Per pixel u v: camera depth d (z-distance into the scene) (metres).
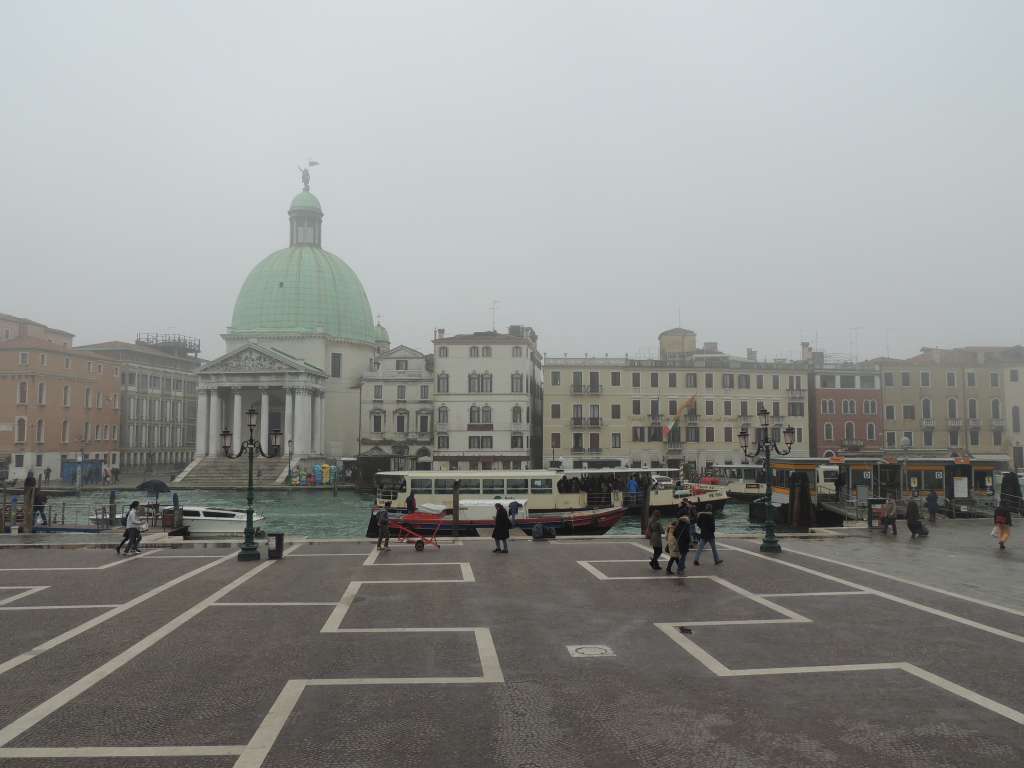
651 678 13.26
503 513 27.61
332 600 19.53
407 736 10.74
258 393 108.06
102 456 108.31
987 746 10.43
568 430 88.06
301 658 14.45
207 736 10.75
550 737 10.71
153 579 22.52
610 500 53.59
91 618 17.62
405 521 39.00
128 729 11.01
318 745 10.44
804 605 18.88
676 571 23.50
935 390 93.81
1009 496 47.91
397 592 20.52
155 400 122.00
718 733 10.85
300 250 116.88
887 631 16.36
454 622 17.19
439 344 91.00
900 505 46.81
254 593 20.42
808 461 51.66
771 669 13.75
